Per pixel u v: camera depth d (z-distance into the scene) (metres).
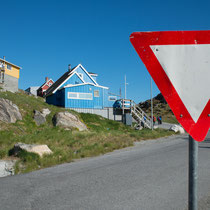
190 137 1.30
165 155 8.33
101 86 29.14
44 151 7.96
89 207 3.54
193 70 1.32
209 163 6.63
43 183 4.92
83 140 11.84
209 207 3.38
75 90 27.53
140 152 9.32
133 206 3.52
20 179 5.29
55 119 18.11
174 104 1.33
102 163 7.12
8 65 29.66
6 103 16.20
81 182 4.95
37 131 14.79
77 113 24.80
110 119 29.09
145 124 26.41
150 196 3.93
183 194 3.99
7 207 3.60
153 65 1.38
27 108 18.45
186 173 5.48
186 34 1.34
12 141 10.48
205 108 1.29
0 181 5.13
